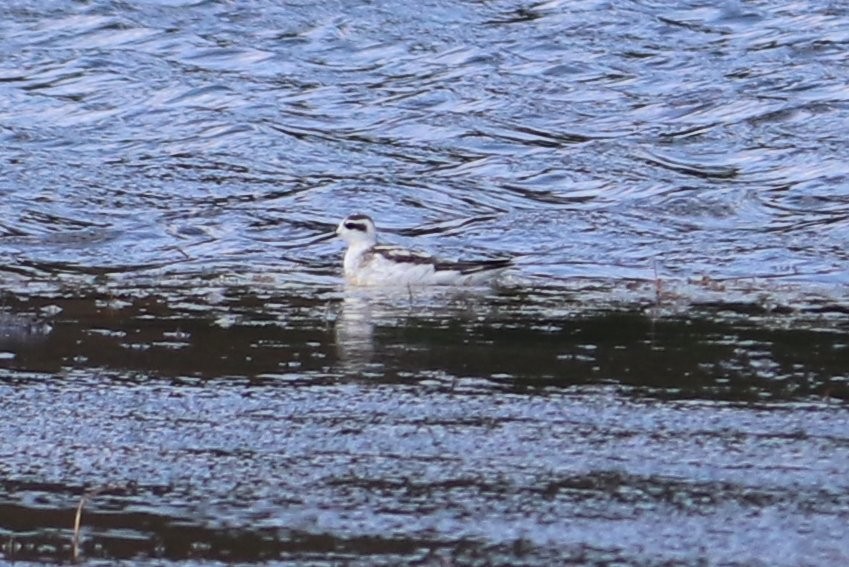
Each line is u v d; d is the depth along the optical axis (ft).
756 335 63.57
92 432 51.93
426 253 76.33
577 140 101.30
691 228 86.07
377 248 76.07
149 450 50.29
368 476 47.91
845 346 61.67
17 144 100.27
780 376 57.26
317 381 57.21
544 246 83.66
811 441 50.11
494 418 52.70
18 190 92.02
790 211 88.89
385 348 61.98
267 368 59.00
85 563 42.45
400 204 90.94
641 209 88.89
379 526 44.45
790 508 45.06
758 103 105.60
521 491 46.57
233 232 86.07
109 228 86.43
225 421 52.85
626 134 101.96
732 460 48.60
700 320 66.39
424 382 57.00
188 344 62.80
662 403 54.03
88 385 56.85
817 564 41.73
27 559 42.70
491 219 88.02
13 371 58.59
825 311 68.23
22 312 68.54
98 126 103.86
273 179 95.20
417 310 69.10
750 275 76.95
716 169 96.02
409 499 46.19
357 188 93.25
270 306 70.28
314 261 81.05
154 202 90.89
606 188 93.15
